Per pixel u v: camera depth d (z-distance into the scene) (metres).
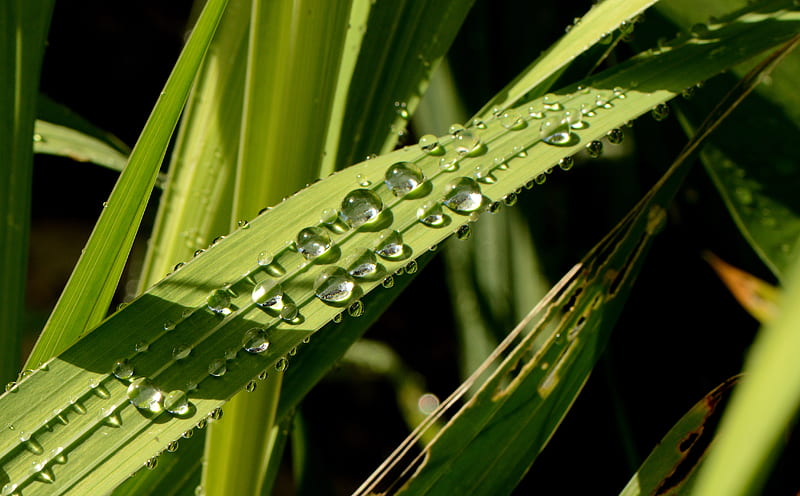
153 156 0.44
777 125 0.50
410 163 0.44
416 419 0.85
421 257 0.47
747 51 0.45
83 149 0.51
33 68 0.48
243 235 0.44
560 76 0.47
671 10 0.50
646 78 0.45
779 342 0.34
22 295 0.49
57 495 0.43
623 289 0.45
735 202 0.51
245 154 0.45
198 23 0.43
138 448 0.43
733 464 0.35
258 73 0.44
